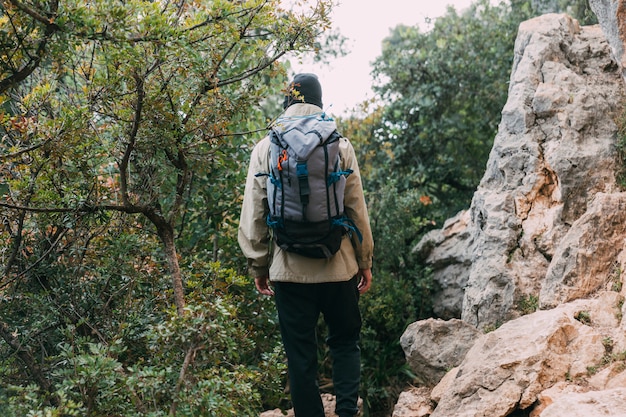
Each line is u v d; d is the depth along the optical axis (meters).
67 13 2.77
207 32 3.38
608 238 4.36
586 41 5.79
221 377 2.97
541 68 5.64
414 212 7.82
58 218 3.60
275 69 3.83
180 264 4.38
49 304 3.63
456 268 6.53
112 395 2.85
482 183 5.74
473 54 9.12
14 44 2.93
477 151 9.28
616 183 4.83
